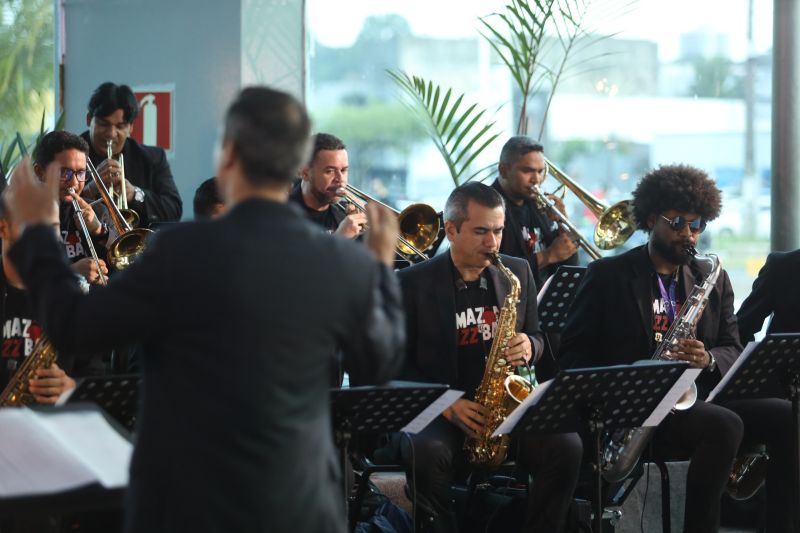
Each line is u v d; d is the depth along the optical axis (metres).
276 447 2.62
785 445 5.39
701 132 11.82
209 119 7.46
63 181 5.41
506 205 6.63
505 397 5.02
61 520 4.21
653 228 5.35
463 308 5.14
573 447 4.83
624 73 11.16
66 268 2.73
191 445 2.59
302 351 2.68
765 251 12.63
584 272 5.65
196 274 2.62
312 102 7.76
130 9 7.66
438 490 4.89
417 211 5.95
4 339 4.45
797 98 7.40
